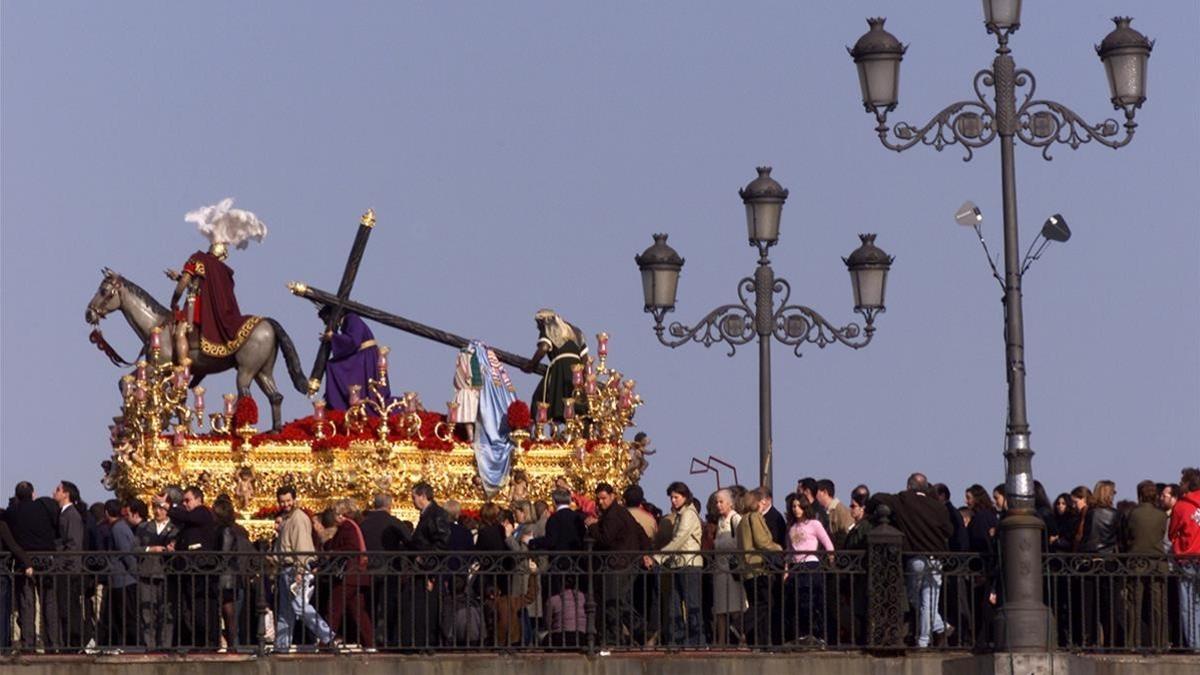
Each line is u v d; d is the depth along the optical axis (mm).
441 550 53531
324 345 66750
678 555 53719
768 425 61438
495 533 54438
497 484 65812
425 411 66375
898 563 53438
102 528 56031
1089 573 53469
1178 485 55156
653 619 55156
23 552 52719
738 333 61750
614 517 53844
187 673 51750
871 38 53656
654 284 61531
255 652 52625
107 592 54312
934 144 53625
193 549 53469
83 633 52688
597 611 54625
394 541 54781
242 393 66000
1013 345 53188
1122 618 54219
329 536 55969
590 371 67438
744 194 61781
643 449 67938
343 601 53281
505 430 66125
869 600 53344
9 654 52031
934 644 54312
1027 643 52438
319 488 64750
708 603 55188
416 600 53938
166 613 53250
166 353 65812
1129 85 53812
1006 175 53438
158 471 64250
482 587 53438
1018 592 52781
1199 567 53438
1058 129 53719
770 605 53438
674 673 52625
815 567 53625
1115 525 54156
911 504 54156
